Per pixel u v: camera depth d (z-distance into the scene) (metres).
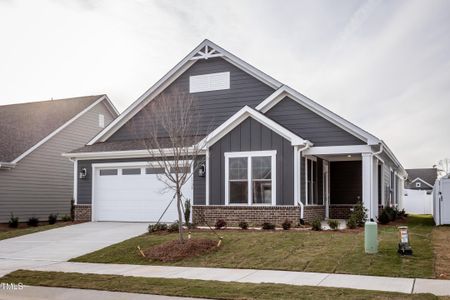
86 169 23.05
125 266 12.89
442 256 11.86
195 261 13.00
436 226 19.17
